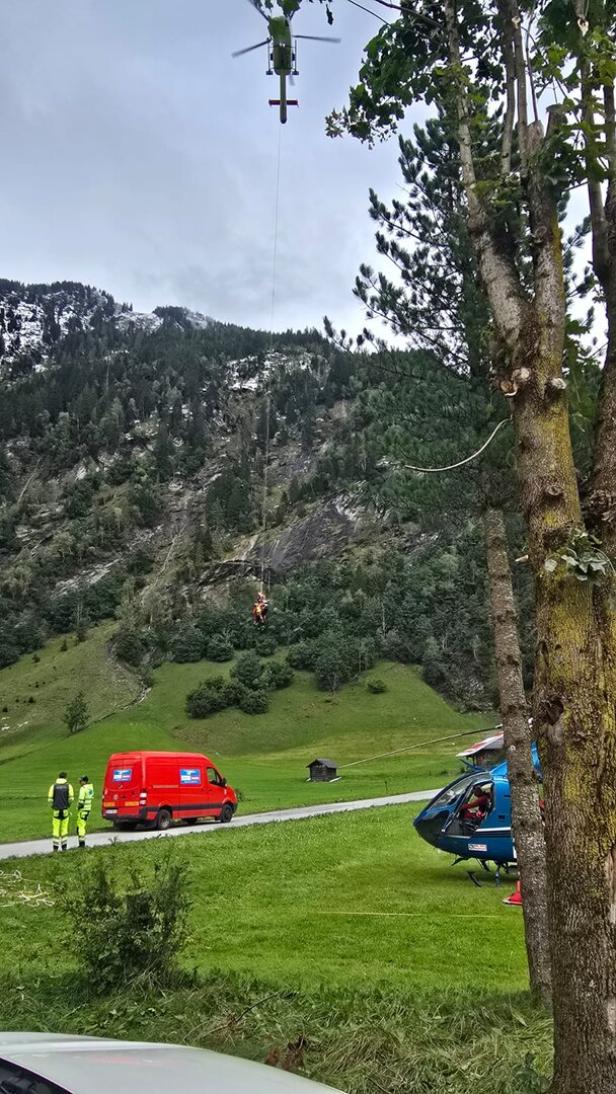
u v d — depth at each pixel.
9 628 190.88
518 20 4.84
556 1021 3.46
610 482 3.97
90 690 151.50
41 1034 2.77
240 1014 6.46
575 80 4.47
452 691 127.00
